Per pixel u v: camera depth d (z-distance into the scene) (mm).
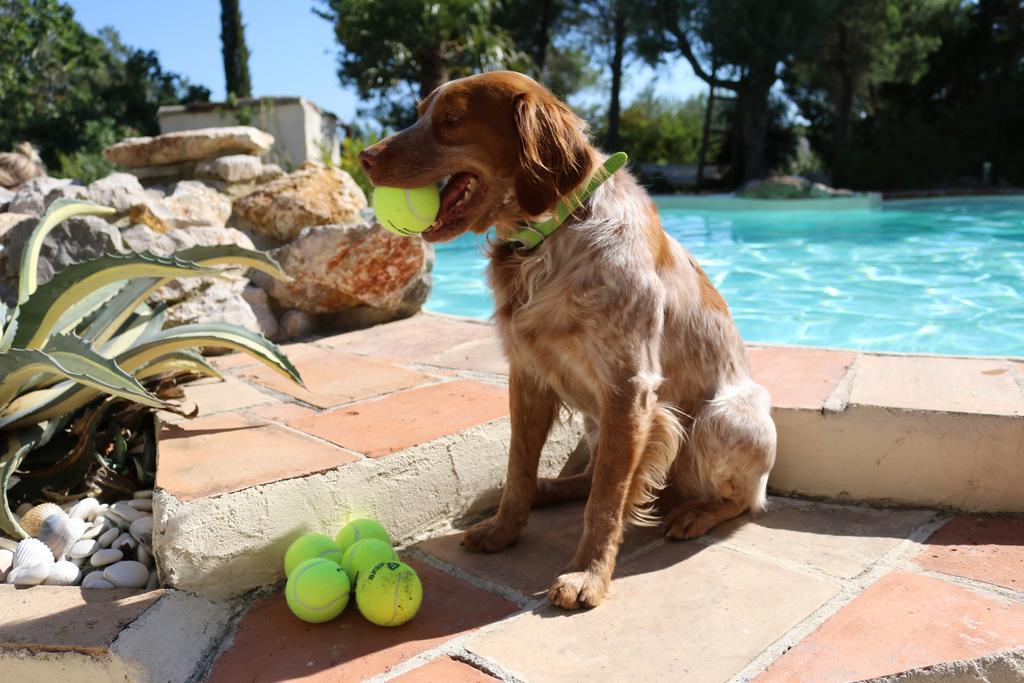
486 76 945
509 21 10414
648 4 8766
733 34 8398
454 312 2588
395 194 936
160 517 867
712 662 779
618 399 943
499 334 1032
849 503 1148
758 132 9062
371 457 1015
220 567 891
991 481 1068
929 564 952
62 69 10102
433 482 1081
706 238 4113
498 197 959
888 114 9148
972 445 1066
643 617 862
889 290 2645
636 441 944
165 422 1160
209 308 1619
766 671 762
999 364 1295
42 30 9508
